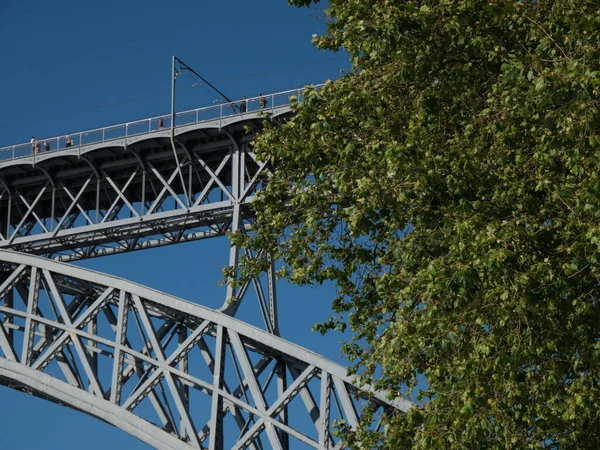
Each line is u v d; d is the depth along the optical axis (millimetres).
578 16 40000
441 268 39906
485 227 39719
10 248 88562
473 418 39219
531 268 38438
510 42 44156
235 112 80188
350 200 48375
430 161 42406
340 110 47094
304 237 49156
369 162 44719
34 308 79125
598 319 38469
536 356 40031
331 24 48219
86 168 87125
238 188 79750
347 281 49125
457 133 43688
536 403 39812
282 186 50344
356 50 46656
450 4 42875
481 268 38969
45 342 81562
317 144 47594
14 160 87812
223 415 71875
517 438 39062
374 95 46125
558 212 40000
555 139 38438
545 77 38531
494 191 41781
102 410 74875
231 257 76375
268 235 50469
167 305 73750
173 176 82875
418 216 44031
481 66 44688
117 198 85250
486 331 40062
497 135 41250
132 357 77000
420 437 40812
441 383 40812
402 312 42094
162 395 73875
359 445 50281
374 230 47531
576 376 40156
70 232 85875
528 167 40781
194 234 83875
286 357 71938
